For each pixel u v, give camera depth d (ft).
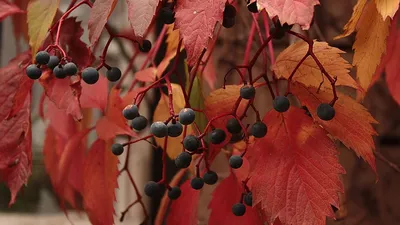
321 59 1.47
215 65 2.45
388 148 2.74
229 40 2.45
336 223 2.24
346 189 2.63
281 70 1.48
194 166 1.73
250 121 2.32
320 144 1.43
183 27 1.32
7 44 2.73
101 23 1.37
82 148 1.96
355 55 1.54
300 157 1.43
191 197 1.67
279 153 1.44
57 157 2.09
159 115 1.77
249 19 2.40
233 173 1.59
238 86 1.53
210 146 1.55
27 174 1.70
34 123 2.77
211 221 1.59
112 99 1.67
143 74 1.79
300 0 1.30
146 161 2.68
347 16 2.47
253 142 1.47
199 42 1.31
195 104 1.61
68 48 1.60
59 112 2.03
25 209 3.35
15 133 1.70
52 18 1.51
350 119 1.45
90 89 1.73
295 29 1.80
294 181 1.42
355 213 2.64
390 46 1.71
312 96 1.46
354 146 1.44
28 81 1.60
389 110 2.72
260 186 1.42
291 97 1.96
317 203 1.40
